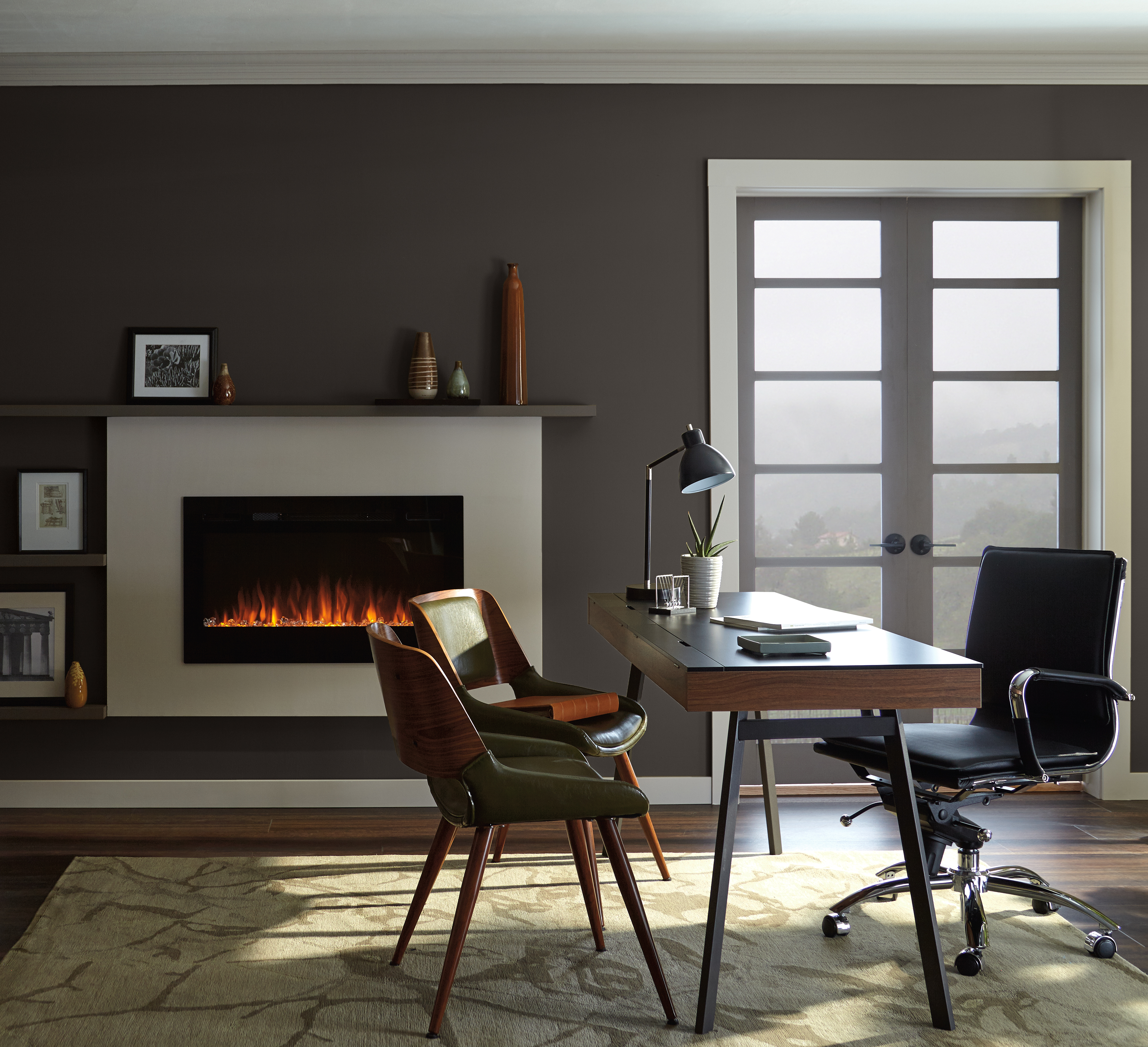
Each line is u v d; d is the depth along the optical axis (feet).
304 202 12.57
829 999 7.32
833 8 11.33
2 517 12.51
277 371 12.59
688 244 12.72
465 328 12.67
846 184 12.71
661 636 7.94
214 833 11.46
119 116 12.48
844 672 6.50
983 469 13.25
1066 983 7.59
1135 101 12.80
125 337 12.52
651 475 11.76
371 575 12.58
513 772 6.90
